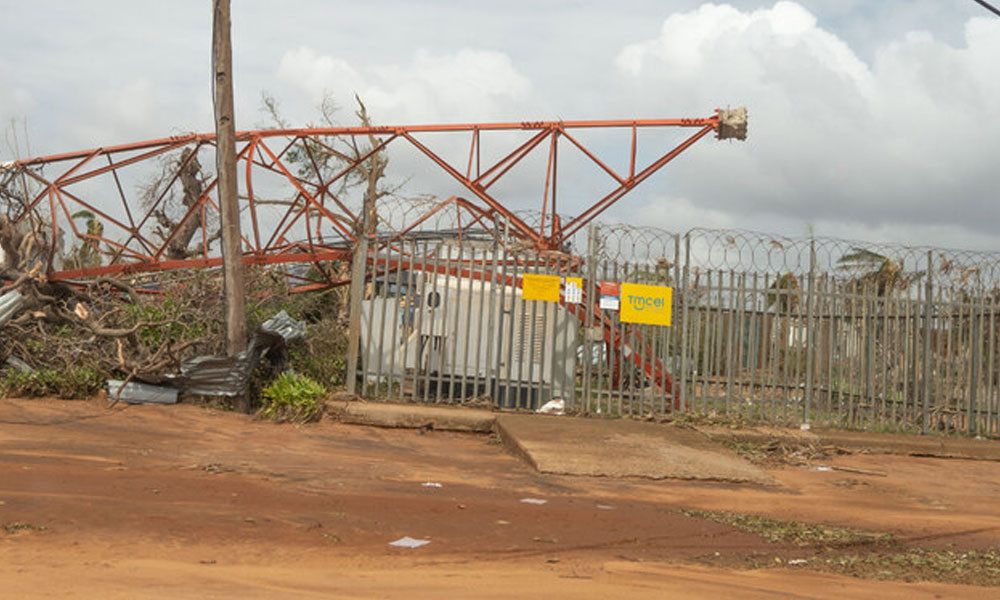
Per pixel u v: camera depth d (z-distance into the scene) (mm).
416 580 6316
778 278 16312
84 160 19750
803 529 9328
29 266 18500
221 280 19734
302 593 5695
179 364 15664
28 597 5184
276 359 16844
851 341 16641
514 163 20344
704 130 20688
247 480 10086
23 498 8242
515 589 6141
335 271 23375
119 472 10031
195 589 5617
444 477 11289
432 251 17250
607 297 16203
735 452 14500
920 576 7461
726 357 16406
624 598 6004
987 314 16984
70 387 15172
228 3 16422
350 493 9742
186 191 22297
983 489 13156
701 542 8406
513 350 16797
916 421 16641
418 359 16125
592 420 15281
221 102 16359
